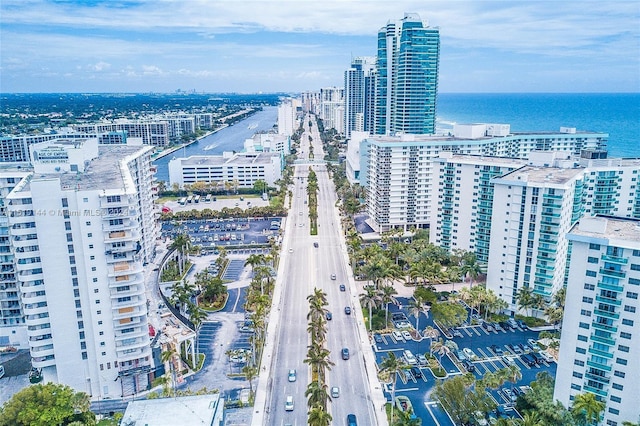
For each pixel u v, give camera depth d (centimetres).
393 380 12181
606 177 19588
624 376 10825
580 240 10950
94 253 12619
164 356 12938
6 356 14950
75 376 13125
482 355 14988
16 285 15075
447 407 12012
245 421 12088
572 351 11475
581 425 10612
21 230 12162
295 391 13325
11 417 10825
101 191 12481
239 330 16688
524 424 10288
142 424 10925
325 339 15875
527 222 16512
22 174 15125
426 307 18162
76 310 12800
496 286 17862
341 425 11900
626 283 10538
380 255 19425
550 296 16588
